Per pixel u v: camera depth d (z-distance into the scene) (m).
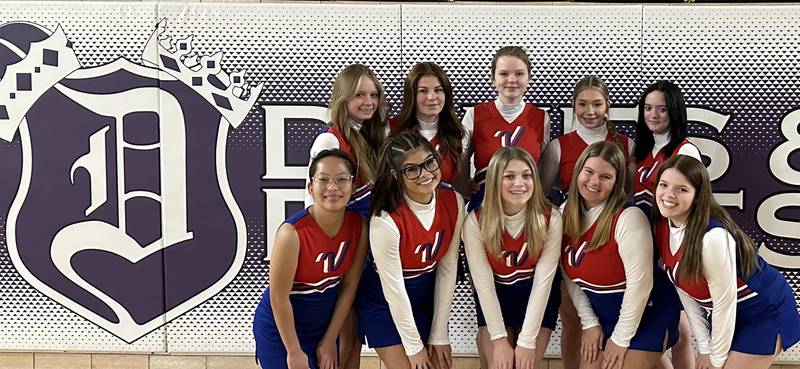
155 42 3.14
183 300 3.26
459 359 3.23
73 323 3.30
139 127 3.18
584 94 2.71
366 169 2.64
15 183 3.22
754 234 3.12
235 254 3.23
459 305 3.21
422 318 2.53
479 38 3.09
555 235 2.38
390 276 2.35
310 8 3.11
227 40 3.13
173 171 3.19
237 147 3.18
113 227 3.23
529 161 2.32
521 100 2.86
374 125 2.70
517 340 2.50
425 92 2.62
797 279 3.12
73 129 3.19
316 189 2.25
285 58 3.13
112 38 3.14
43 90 3.18
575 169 2.40
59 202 3.22
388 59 3.11
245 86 3.15
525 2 3.09
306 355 2.40
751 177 3.10
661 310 2.48
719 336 2.30
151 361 3.30
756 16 3.02
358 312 2.54
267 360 2.45
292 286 2.37
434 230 2.37
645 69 3.07
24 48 3.17
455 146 2.70
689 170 2.22
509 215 2.38
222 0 3.16
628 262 2.34
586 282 2.47
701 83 3.06
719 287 2.23
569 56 3.08
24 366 3.30
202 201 3.20
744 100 3.06
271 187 3.19
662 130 2.73
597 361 2.51
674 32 3.05
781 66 3.04
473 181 2.86
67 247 3.25
